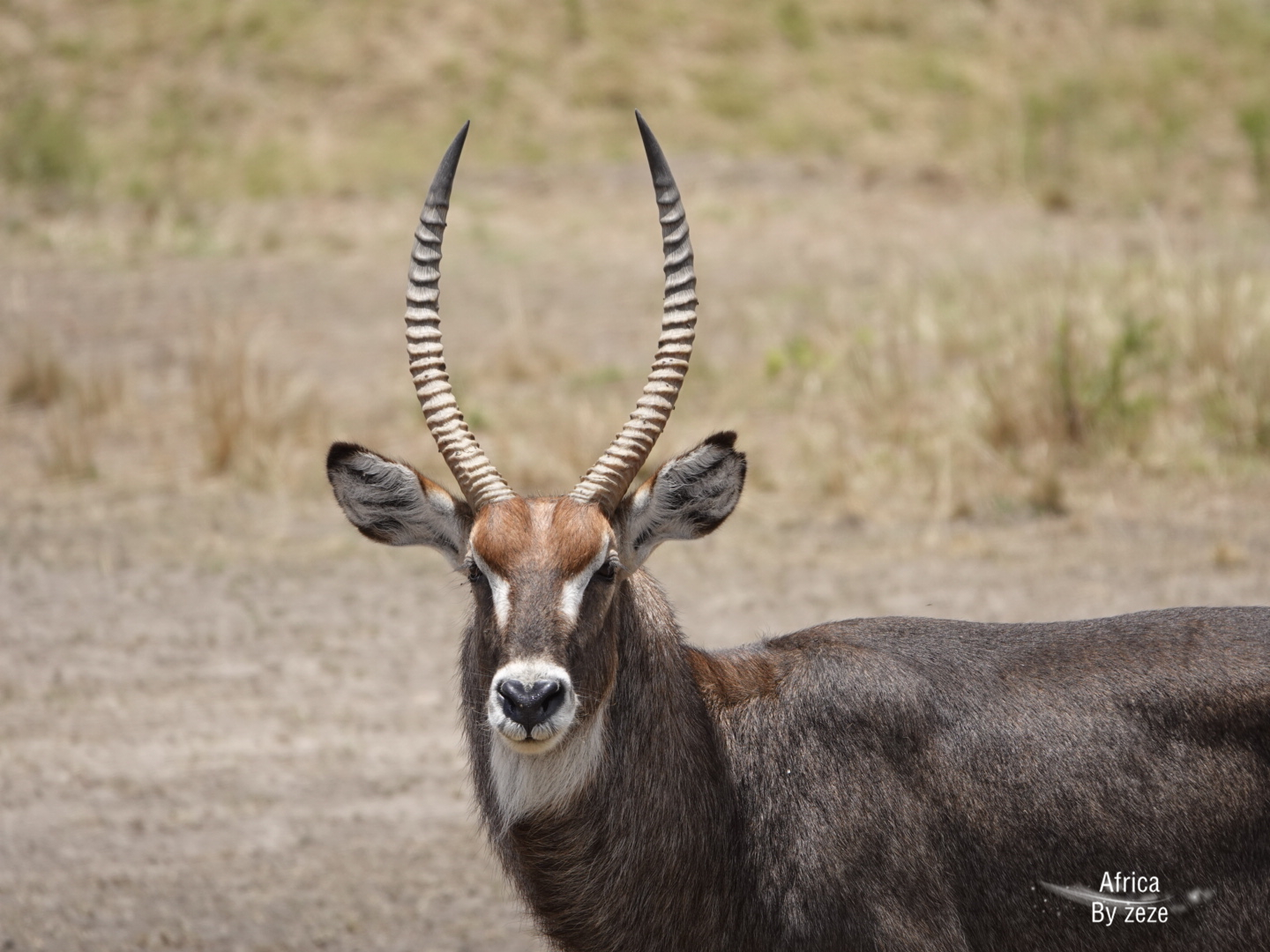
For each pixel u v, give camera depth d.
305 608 27.61
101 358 42.75
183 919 17.91
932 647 13.83
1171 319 38.47
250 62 69.75
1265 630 13.48
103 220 57.06
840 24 74.69
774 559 29.42
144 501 32.91
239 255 54.06
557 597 12.50
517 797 12.94
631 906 13.12
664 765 13.19
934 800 13.09
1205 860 12.95
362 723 23.27
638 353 43.09
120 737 22.69
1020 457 33.47
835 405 37.38
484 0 73.81
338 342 44.62
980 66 72.12
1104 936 13.11
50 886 18.61
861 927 12.85
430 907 18.12
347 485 13.83
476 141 66.19
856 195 61.06
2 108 65.12
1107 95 69.19
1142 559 28.48
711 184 62.25
